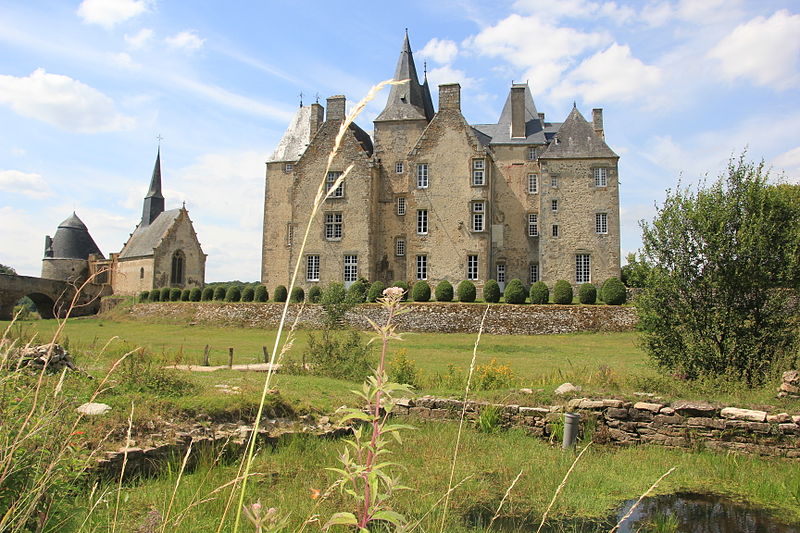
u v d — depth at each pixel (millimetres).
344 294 20328
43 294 55312
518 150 47188
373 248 43281
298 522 5742
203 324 40000
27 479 3854
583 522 6586
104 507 5395
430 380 15531
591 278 40000
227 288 48188
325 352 16250
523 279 45625
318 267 43219
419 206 42969
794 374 10523
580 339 30062
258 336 33188
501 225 46281
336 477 7207
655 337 13531
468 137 42875
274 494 6680
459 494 7129
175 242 64438
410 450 9102
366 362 15594
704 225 12797
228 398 9367
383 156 45844
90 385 8234
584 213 40656
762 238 12367
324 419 10227
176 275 64750
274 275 49781
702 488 7879
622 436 10281
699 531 6434
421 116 45750
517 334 32656
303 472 7586
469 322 33719
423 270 42625
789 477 8117
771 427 9234
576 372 16031
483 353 25094
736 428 9508
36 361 7801
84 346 16406
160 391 9312
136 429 7629
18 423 4090
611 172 40719
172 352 22281
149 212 72562
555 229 41000
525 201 46438
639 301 13867
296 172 44188
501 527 6266
